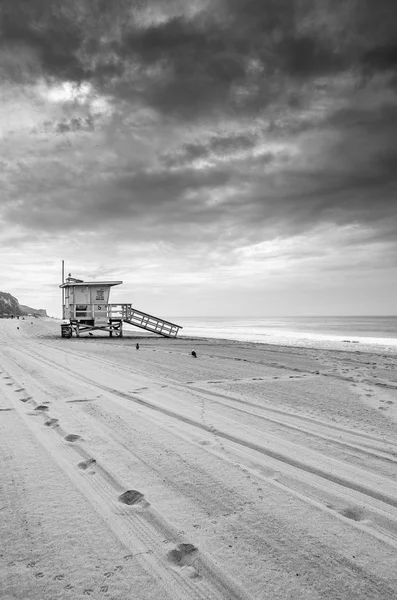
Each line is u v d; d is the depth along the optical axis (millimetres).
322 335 41250
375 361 14180
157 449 4598
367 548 2691
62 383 8688
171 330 29969
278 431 5410
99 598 2174
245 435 5191
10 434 5094
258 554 2600
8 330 33812
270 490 3574
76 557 2543
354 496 3484
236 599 2191
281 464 4211
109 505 3256
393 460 4387
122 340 25641
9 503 3270
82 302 28609
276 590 2264
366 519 3098
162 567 2453
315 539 2787
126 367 11367
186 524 2967
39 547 2646
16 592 2207
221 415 6176
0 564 2461
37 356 14039
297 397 7637
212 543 2717
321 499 3416
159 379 9398
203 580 2342
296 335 40938
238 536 2811
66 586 2266
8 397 7262
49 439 4914
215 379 9555
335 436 5227
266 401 7246
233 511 3178
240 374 10414
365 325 78500
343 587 2297
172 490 3545
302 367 12070
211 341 26109
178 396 7531
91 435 5078
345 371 11250
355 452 4625
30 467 4035
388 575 2410
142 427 5457
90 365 11680
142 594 2215
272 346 21609
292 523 3004
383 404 7148
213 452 4527
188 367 11617
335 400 7426
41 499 3344
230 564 2492
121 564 2475
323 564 2506
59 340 24031
